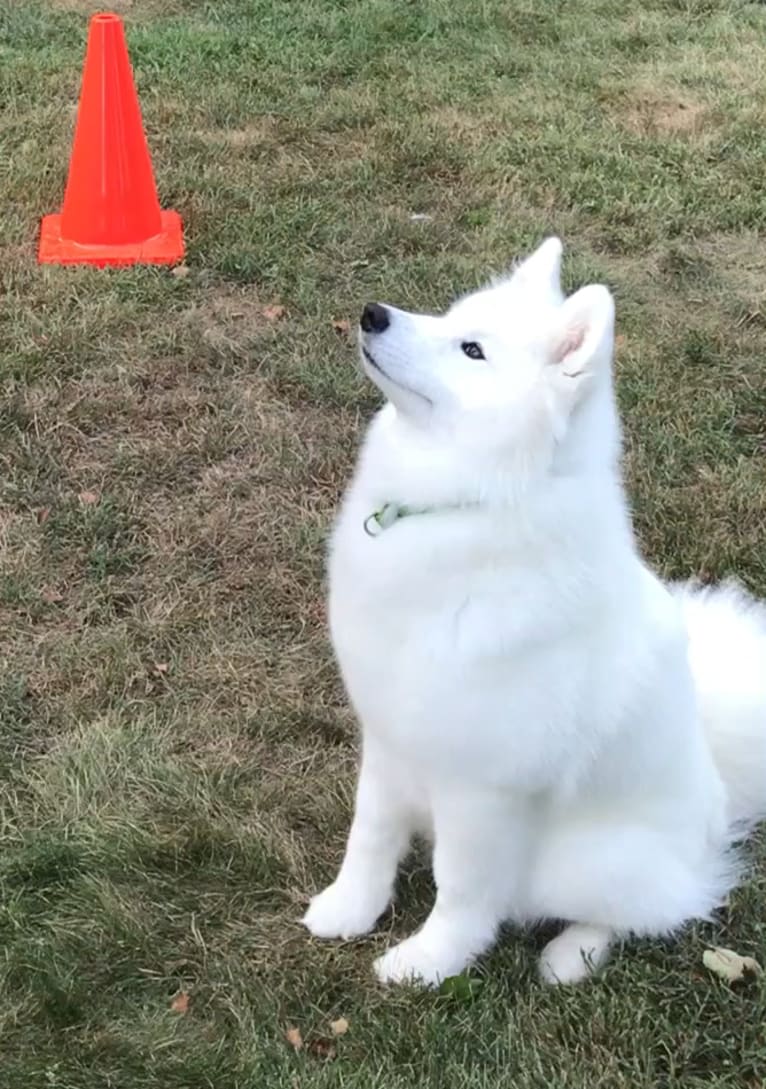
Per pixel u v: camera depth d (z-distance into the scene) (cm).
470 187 400
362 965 210
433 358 186
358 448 284
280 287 339
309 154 416
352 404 296
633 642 195
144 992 206
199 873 218
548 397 183
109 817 222
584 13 566
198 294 333
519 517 186
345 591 194
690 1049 201
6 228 354
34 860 216
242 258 345
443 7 560
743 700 217
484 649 187
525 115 454
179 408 291
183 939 212
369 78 483
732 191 404
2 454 277
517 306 189
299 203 379
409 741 194
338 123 440
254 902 216
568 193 396
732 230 385
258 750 234
